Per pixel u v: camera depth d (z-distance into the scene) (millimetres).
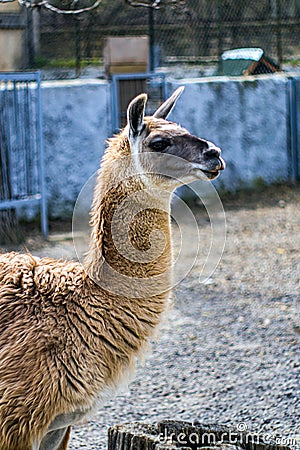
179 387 7426
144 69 15828
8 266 5000
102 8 16516
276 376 7605
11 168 13156
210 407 7008
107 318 4824
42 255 11805
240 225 13758
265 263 11570
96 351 4770
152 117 5391
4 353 4672
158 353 8250
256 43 17438
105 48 16078
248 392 7285
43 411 4613
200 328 8992
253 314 9445
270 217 14305
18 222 13047
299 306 9742
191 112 15992
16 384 4602
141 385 7484
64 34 16547
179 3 16016
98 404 4836
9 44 16703
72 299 4836
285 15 17578
